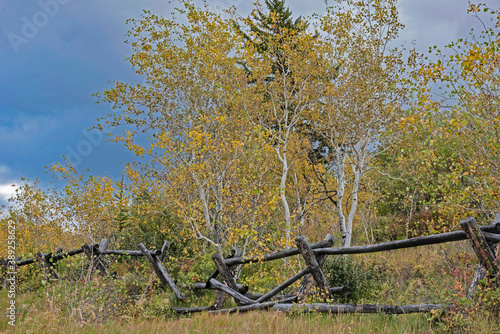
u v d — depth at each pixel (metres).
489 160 8.07
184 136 13.44
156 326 6.30
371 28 15.73
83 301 7.06
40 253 11.44
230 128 15.00
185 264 11.11
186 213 12.01
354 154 15.12
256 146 13.19
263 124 16.27
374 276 10.38
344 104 15.26
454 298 5.91
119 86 16.72
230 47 17.25
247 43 16.52
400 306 6.48
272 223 13.69
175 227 12.86
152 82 16.80
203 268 10.53
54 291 7.25
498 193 8.28
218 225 12.04
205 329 5.81
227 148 12.48
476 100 8.34
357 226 21.52
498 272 5.78
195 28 17.14
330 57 16.31
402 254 14.00
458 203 8.88
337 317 6.48
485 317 5.50
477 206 8.91
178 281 10.91
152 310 8.32
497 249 6.19
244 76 16.62
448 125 8.42
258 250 9.91
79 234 14.57
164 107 16.78
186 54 16.92
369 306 6.80
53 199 14.80
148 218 13.46
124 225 14.22
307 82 16.50
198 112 16.36
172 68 16.80
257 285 9.60
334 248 7.34
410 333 5.52
